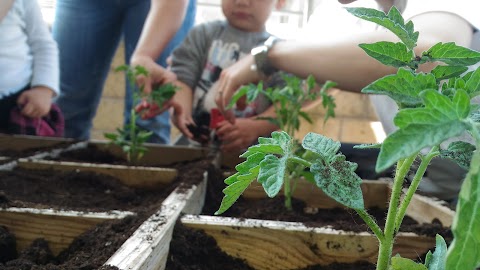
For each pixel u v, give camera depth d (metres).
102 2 2.19
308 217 1.17
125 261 0.65
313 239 0.87
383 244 0.50
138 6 2.22
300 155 1.21
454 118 0.33
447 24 1.12
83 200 1.18
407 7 1.26
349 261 0.87
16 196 1.12
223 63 2.03
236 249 0.88
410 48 0.52
